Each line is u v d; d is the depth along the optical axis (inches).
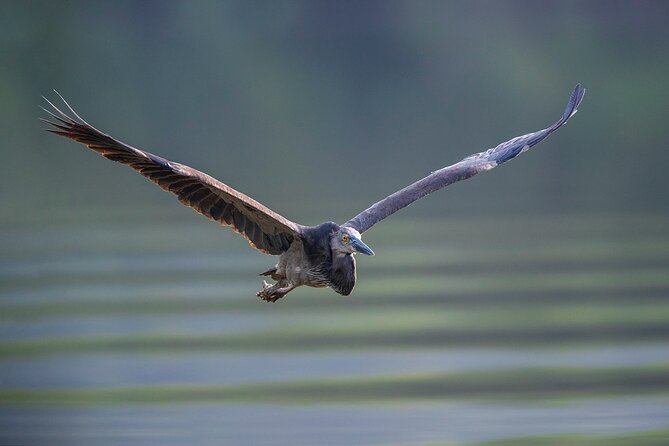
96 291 1152.2
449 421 739.4
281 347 948.6
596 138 2124.8
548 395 799.7
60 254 1337.4
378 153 2049.7
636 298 1093.8
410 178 1806.1
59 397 807.1
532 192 1813.5
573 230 1461.6
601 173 1975.9
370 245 1409.9
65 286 1175.0
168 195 1818.4
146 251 1378.0
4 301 1107.3
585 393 802.8
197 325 1031.0
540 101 2154.3
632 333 970.1
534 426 722.8
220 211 445.4
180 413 767.1
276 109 2151.8
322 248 464.1
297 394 813.9
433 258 1312.7
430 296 1130.0
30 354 920.9
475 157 526.0
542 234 1440.7
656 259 1268.5
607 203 1676.9
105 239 1437.0
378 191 1658.5
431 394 808.3
